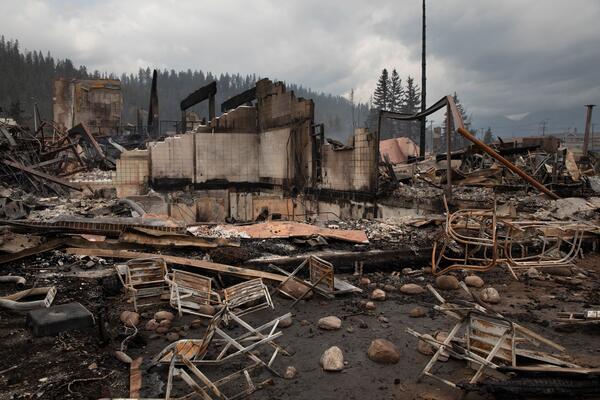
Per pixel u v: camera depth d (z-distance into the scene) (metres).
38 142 23.75
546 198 12.73
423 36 26.80
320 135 17.14
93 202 15.87
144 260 6.79
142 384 4.21
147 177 21.61
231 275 7.43
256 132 22.16
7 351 4.57
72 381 4.07
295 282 7.16
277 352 4.89
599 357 4.82
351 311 6.40
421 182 16.11
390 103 72.00
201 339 4.97
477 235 8.48
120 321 5.66
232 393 4.13
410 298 6.99
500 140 18.12
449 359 4.78
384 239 9.29
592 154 20.31
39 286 6.32
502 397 3.83
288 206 16.44
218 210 15.73
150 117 35.25
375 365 4.71
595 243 9.49
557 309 6.40
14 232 7.51
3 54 129.12
